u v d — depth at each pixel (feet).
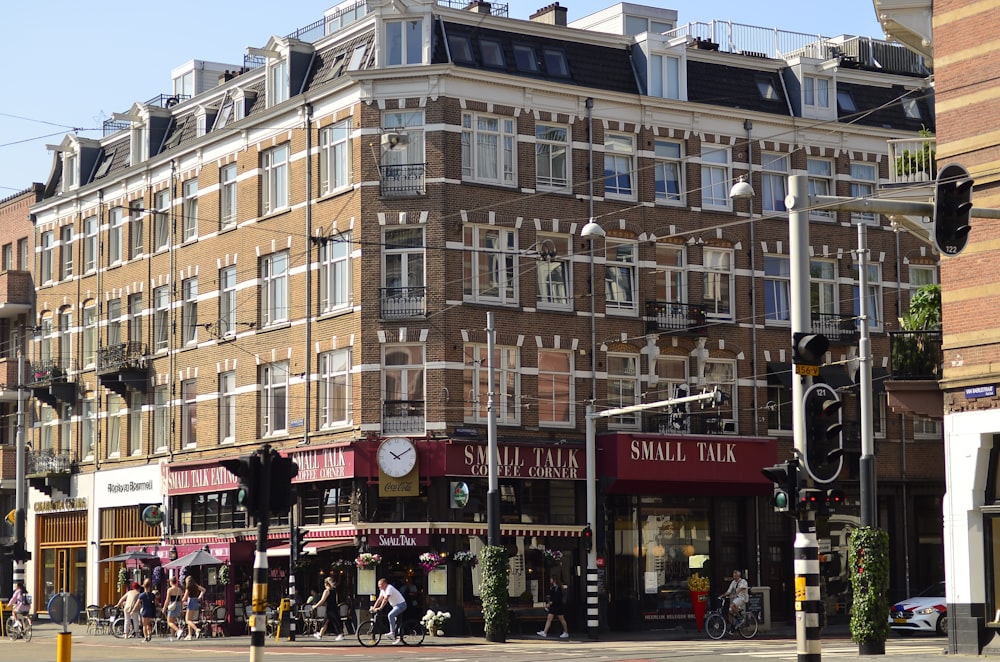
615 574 137.69
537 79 137.69
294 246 143.02
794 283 65.51
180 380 159.33
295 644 118.42
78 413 177.88
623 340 140.87
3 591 188.34
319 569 137.49
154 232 165.89
